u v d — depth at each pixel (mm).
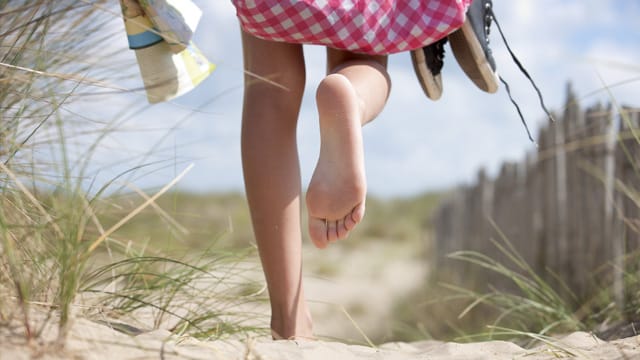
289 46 1669
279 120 1654
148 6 1674
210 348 1354
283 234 1632
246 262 1909
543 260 4504
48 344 1175
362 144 1545
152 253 1873
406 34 1579
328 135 1548
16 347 1144
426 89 1895
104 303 1580
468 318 4418
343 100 1526
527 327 2592
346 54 1744
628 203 3336
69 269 1310
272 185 1626
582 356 1516
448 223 7461
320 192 1534
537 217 4633
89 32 1625
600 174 3684
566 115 4133
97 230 1729
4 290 1297
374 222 14055
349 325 4547
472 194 6488
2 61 1521
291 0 1485
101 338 1260
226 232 1956
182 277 1790
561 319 2328
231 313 1741
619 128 3465
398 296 5961
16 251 1387
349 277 8125
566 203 4133
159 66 1730
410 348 1980
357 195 1536
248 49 1695
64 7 1545
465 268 6391
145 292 1683
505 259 5316
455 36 1766
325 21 1512
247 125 1655
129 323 1545
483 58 1771
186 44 1712
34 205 1550
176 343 1357
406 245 12156
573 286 3986
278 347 1474
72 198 1371
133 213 1381
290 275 1640
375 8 1548
